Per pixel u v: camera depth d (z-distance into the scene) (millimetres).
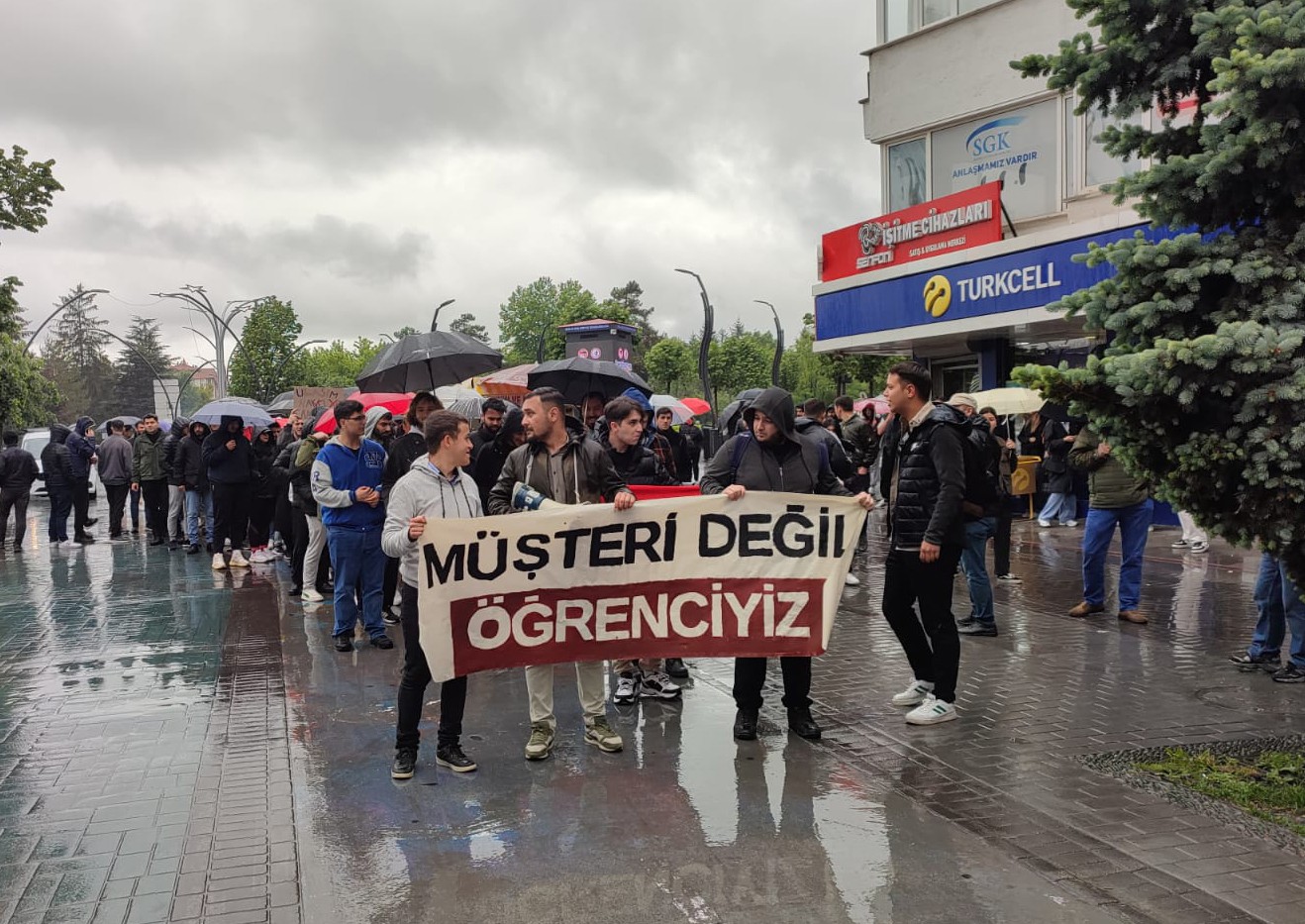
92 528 18719
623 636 5047
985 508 5773
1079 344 15688
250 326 54938
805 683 5340
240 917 3436
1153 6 4652
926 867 3730
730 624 5117
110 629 8492
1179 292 4453
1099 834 3986
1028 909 3396
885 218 16172
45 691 6453
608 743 5102
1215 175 4285
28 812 4398
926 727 5422
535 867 3795
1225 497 4387
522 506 5066
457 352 10641
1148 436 4434
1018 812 4219
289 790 4633
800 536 5156
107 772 4898
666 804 4398
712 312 33750
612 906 3479
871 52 17328
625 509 5023
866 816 4219
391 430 9852
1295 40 3969
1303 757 4801
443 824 4215
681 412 16984
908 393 5480
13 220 27141
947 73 16109
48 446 15391
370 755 5129
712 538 5109
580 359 11047
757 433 5305
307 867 3820
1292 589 6090
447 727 4910
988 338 15609
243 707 6035
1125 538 7957
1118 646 7148
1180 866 3697
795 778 4691
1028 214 15250
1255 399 3945
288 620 8727
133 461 15953
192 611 9250
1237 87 4051
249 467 12008
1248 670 6410
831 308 17469
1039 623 7988
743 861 3812
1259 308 4133
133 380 120500
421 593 4695
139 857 3928
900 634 5793
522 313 102938
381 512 7641
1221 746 4992
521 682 6492
